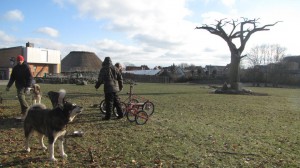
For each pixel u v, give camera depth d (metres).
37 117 7.64
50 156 7.33
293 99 28.05
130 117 12.84
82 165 7.12
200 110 17.11
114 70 12.59
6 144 8.62
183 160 7.65
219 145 9.16
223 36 37.00
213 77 76.19
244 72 74.12
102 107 13.87
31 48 64.94
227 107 19.19
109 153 8.06
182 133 10.58
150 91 33.75
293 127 12.70
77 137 9.66
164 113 15.33
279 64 75.06
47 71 69.56
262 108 19.36
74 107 7.38
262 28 36.19
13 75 11.88
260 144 9.51
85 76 58.06
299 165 7.57
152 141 9.41
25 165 7.02
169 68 84.62
